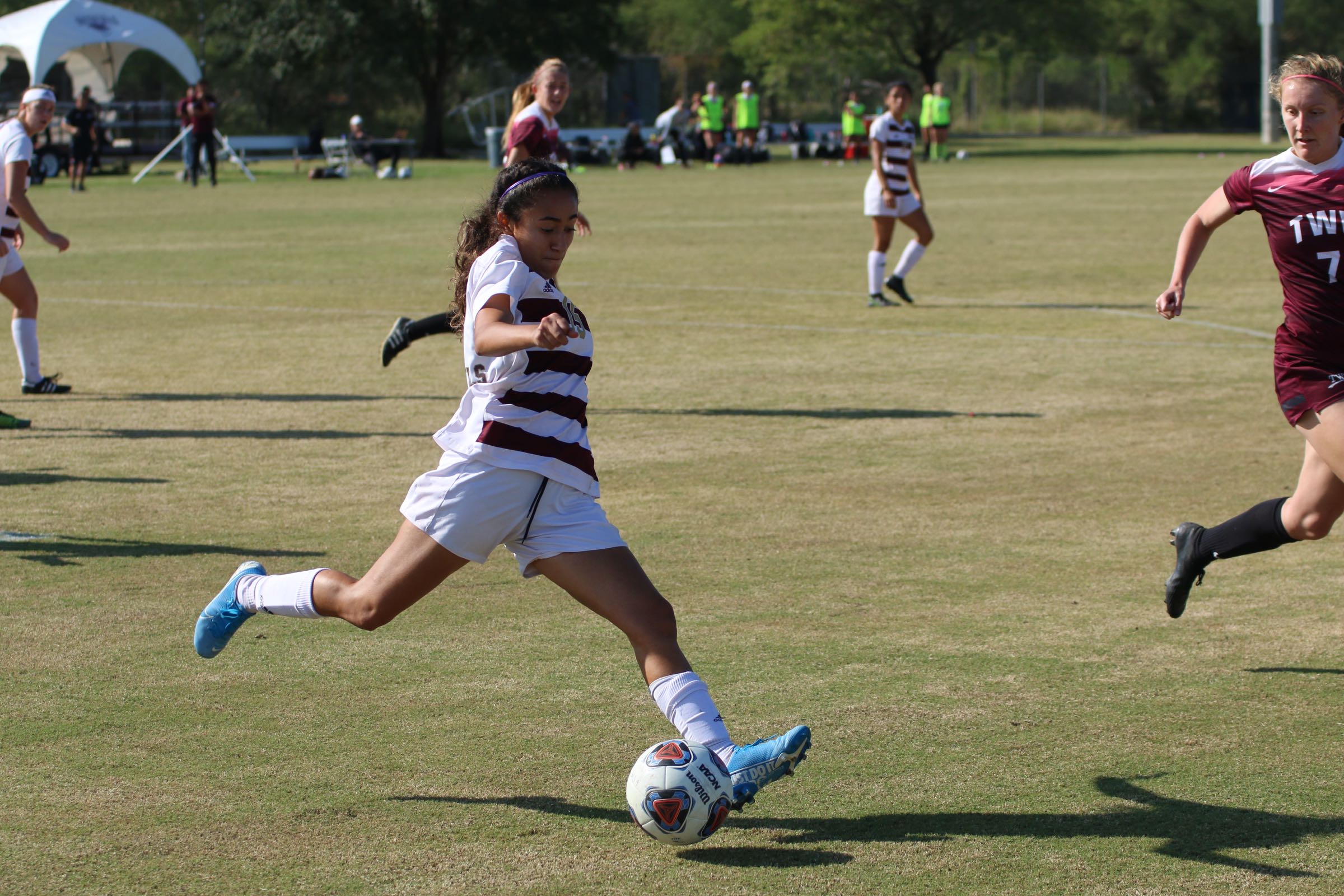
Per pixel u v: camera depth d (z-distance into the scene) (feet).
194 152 371.35
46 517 71.72
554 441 38.68
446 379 111.75
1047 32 550.36
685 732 38.29
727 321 141.59
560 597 59.77
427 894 35.17
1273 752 43.62
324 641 54.39
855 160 487.61
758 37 567.18
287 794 41.04
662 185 363.15
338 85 592.19
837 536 68.28
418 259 197.98
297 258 200.64
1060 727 45.60
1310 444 47.88
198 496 75.97
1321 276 47.11
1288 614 56.90
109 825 39.06
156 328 138.21
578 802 40.55
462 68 576.61
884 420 95.25
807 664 51.42
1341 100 47.52
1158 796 40.57
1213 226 51.24
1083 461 83.51
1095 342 127.03
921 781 41.75
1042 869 36.32
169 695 48.73
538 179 38.68
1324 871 36.04
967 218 258.57
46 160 386.93
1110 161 452.35
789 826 39.04
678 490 77.41
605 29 529.04
